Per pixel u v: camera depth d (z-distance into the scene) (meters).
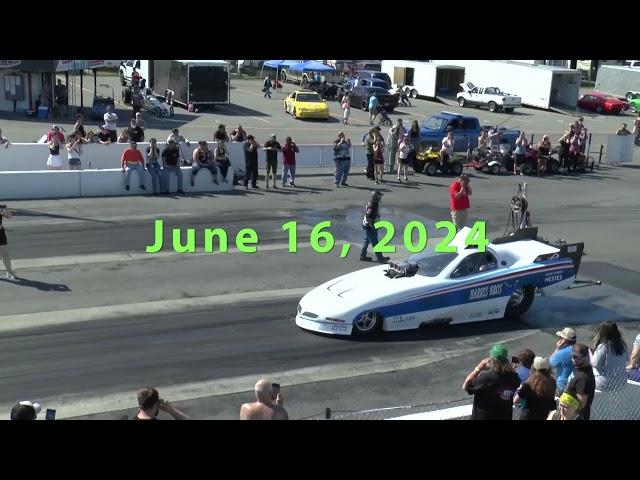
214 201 22.11
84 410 9.50
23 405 6.95
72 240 17.33
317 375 10.94
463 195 18.94
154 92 45.31
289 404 9.97
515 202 19.75
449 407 9.33
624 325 13.51
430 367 11.41
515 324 13.40
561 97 52.28
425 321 12.90
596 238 19.84
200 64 41.75
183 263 16.03
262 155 27.05
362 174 27.36
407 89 54.50
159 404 7.03
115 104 42.22
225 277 15.24
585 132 30.52
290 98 42.91
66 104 37.12
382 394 10.41
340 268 16.19
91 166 24.70
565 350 9.33
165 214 20.27
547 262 13.81
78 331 12.05
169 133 34.31
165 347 11.62
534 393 7.66
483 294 13.21
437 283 12.88
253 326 12.70
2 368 10.58
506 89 53.25
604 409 8.59
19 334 11.80
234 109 43.97
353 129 39.44
